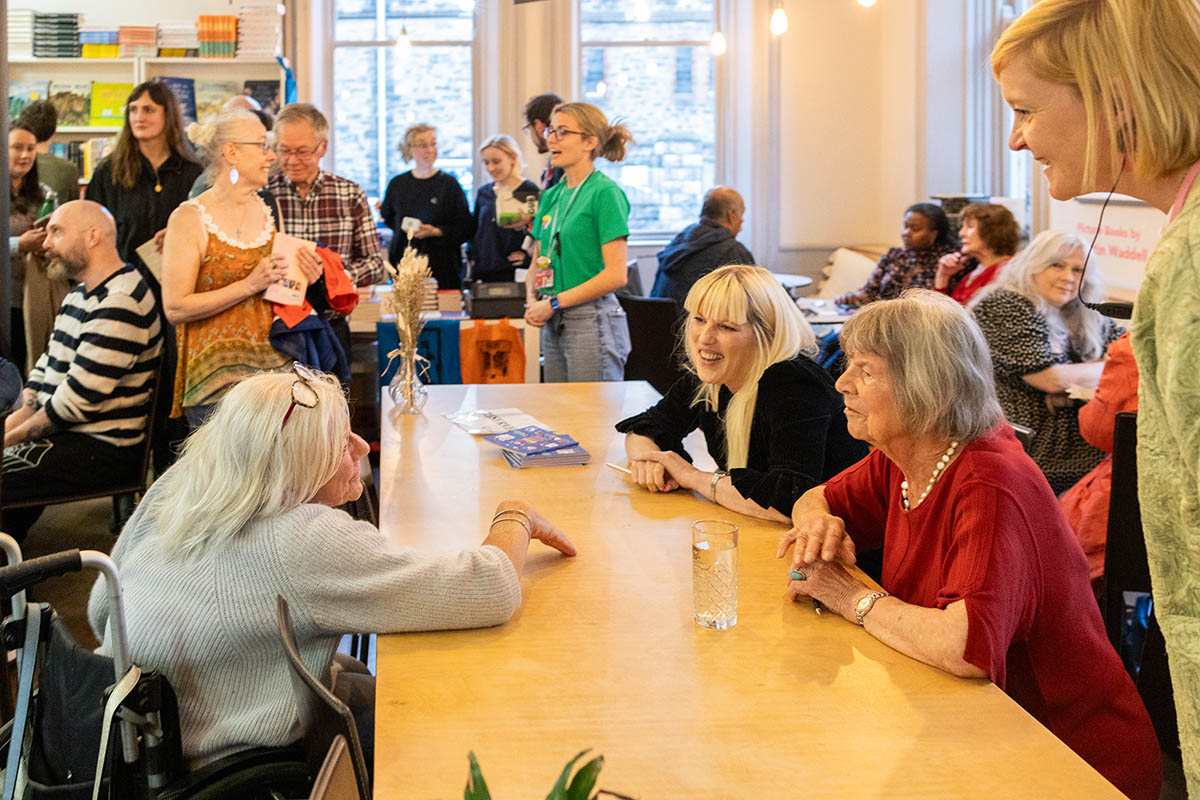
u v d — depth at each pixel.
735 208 5.71
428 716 1.34
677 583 1.79
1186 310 1.00
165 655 1.56
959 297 4.61
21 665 1.60
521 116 8.08
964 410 1.60
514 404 3.28
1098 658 1.61
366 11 8.09
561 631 1.60
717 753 1.24
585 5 8.20
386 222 6.52
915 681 1.42
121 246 4.76
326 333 3.51
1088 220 4.42
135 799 1.54
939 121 7.27
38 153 5.00
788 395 2.21
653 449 2.52
